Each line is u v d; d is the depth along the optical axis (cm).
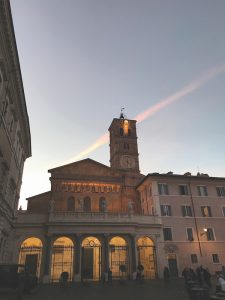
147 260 4638
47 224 4172
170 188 4994
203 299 1747
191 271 2991
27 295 2488
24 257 4181
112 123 7456
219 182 5244
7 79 2489
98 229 4328
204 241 4672
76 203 5328
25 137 4003
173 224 4709
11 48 2311
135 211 5556
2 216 3109
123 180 5781
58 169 5572
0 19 2000
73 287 3234
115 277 4247
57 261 4391
